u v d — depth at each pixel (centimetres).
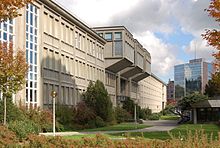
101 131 4072
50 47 4803
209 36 1692
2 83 2827
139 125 5741
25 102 3934
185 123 6675
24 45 3994
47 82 4638
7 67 2802
